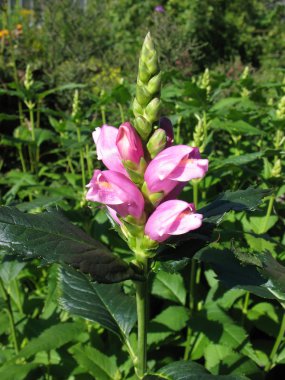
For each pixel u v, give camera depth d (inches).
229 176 17.1
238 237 12.9
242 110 17.3
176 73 20.1
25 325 13.0
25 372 11.3
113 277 6.2
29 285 16.5
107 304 8.6
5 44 36.1
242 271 8.3
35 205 12.7
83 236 6.4
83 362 11.4
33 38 39.2
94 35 41.9
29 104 19.9
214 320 12.1
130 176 6.1
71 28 40.3
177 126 19.2
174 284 13.5
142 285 7.0
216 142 21.6
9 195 16.0
